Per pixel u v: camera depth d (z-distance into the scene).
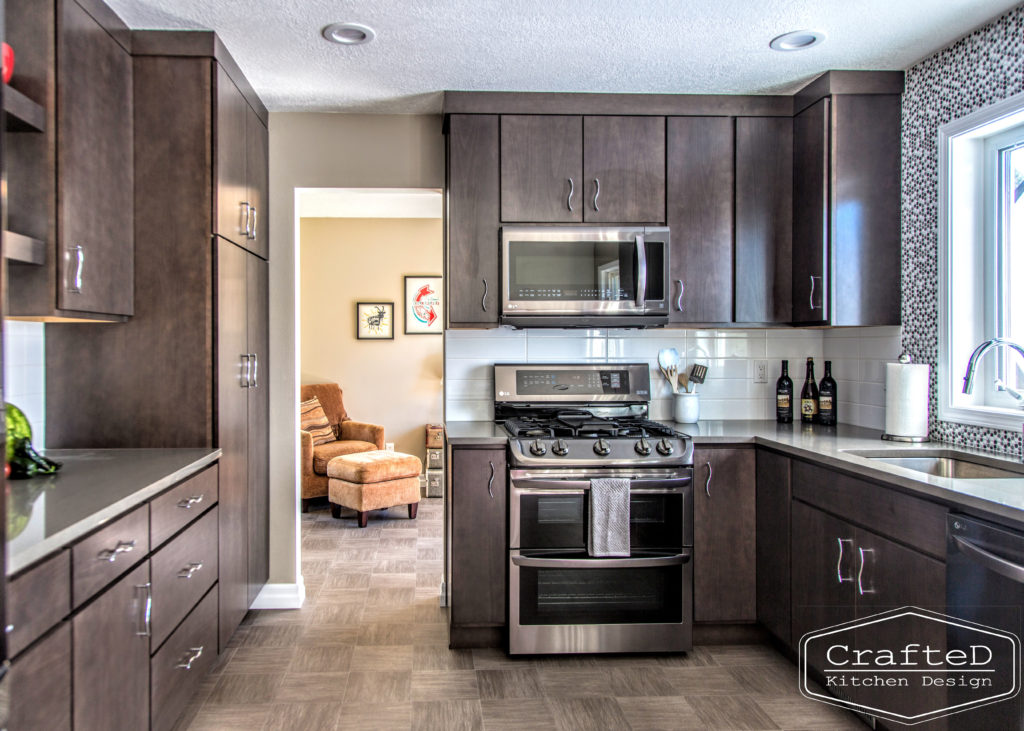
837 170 2.62
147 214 2.23
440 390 5.87
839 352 3.08
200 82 2.24
